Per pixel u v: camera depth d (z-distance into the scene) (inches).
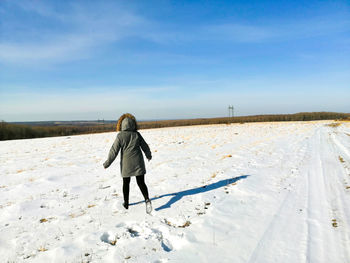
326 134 810.2
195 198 192.9
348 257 108.5
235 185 226.4
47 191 231.1
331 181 235.1
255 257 109.9
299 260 106.9
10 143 821.2
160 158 397.4
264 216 156.6
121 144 165.9
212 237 129.3
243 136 781.9
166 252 116.7
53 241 131.6
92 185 249.9
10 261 113.3
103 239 133.7
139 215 162.6
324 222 145.3
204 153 438.6
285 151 441.7
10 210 181.5
